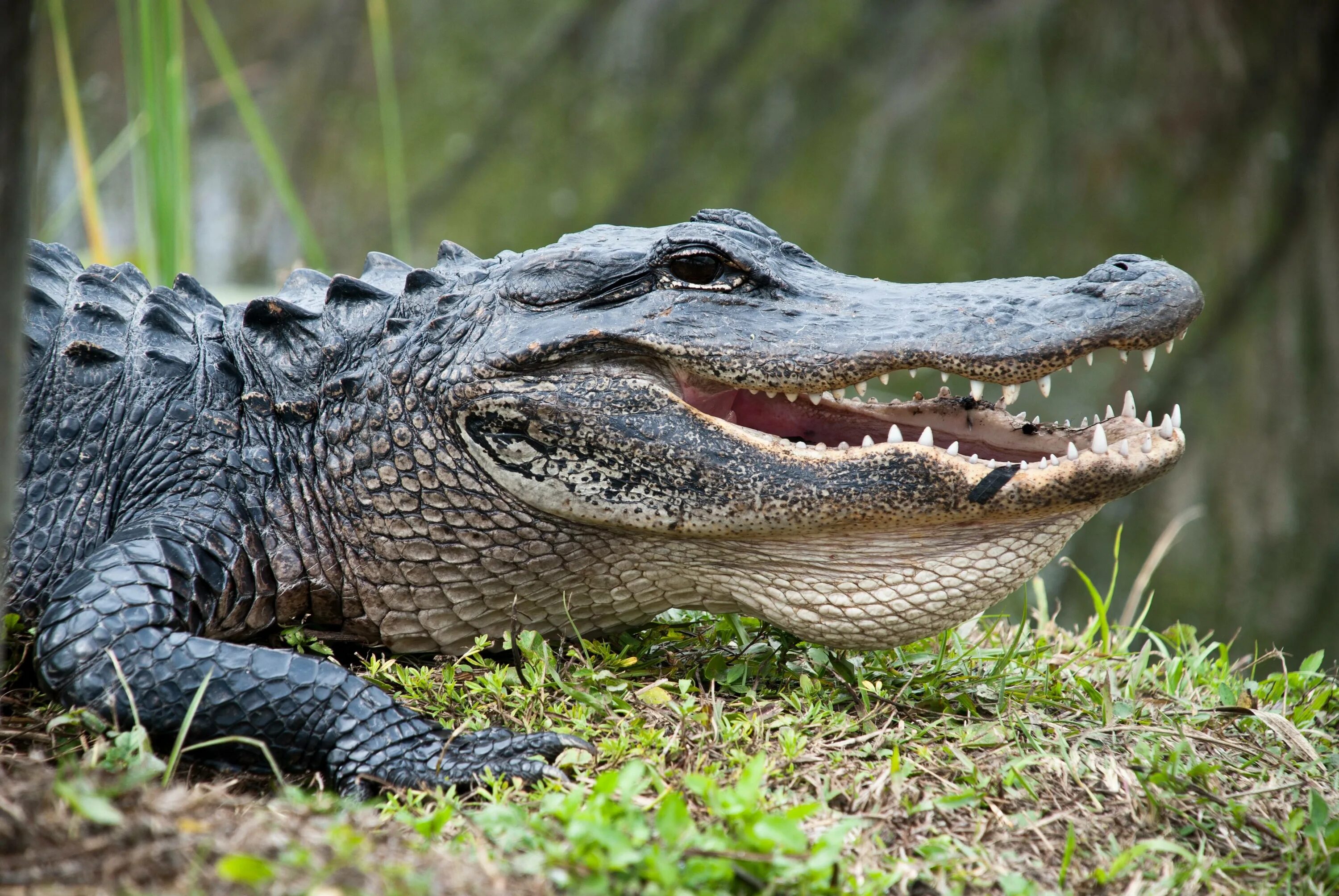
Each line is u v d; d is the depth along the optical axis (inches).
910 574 333.1
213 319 378.3
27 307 370.3
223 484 342.3
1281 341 1270.9
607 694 320.2
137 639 295.3
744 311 337.4
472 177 1574.8
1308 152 1301.7
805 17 1530.5
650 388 332.8
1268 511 1229.1
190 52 1608.0
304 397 352.5
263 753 291.0
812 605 339.0
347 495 346.0
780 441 329.4
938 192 1406.3
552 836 239.6
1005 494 319.9
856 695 335.9
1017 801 283.7
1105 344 326.6
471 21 1624.0
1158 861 266.1
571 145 1565.0
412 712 294.4
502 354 335.0
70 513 343.9
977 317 330.6
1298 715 352.8
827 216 1455.5
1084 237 1337.4
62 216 716.7
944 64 1445.6
